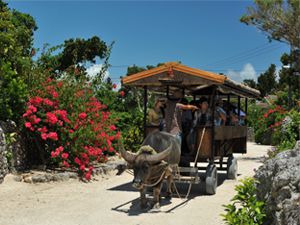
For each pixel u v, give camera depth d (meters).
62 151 11.35
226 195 9.34
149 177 7.04
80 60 25.66
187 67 9.05
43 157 11.34
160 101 9.75
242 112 14.20
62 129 11.20
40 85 11.74
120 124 16.56
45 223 6.81
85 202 8.42
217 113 10.37
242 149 12.91
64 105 11.65
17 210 7.63
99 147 12.36
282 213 4.62
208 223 6.91
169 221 7.03
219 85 9.22
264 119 27.19
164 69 9.24
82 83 12.65
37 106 11.16
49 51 13.05
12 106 10.93
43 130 10.73
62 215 7.34
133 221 7.00
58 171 11.18
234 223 5.27
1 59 11.01
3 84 10.78
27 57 12.37
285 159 5.23
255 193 5.65
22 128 11.02
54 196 8.91
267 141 26.36
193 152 9.38
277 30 17.78
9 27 12.11
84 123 11.62
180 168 8.83
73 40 25.78
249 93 12.16
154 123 9.77
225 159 17.28
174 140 8.13
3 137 9.98
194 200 8.78
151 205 8.09
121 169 12.44
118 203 8.37
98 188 10.02
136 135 16.28
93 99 12.59
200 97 11.98
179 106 8.75
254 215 5.30
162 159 6.91
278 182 4.76
